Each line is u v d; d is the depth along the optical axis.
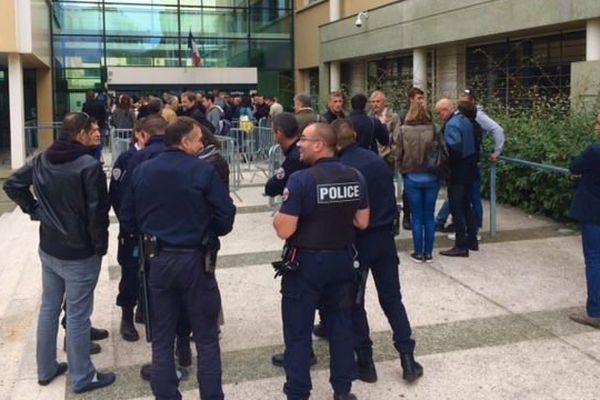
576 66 10.59
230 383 4.29
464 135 6.78
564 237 7.91
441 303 5.70
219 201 3.70
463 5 14.49
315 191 3.63
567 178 8.24
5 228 9.84
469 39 14.65
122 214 3.94
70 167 3.93
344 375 3.88
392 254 4.30
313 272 3.68
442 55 16.84
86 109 14.63
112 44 23.52
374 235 4.20
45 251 4.08
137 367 4.58
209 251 3.72
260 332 5.15
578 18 11.41
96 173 3.94
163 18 23.97
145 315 3.88
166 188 3.65
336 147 3.93
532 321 5.27
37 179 3.98
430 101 14.94
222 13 24.58
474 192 7.64
